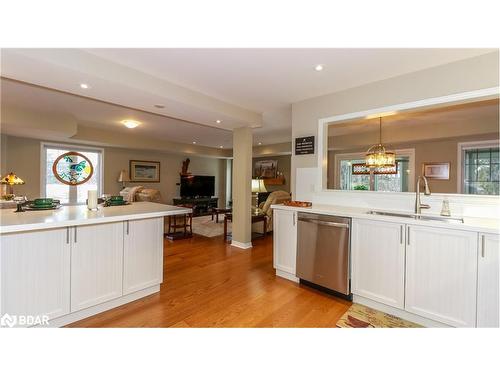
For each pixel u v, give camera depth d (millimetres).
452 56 2174
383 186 5750
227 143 7594
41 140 5555
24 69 2092
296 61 2303
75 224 1853
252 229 5367
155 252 2504
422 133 4691
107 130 5773
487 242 1660
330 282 2479
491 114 3922
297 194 3389
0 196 3129
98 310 2121
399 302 2059
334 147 5910
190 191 8453
